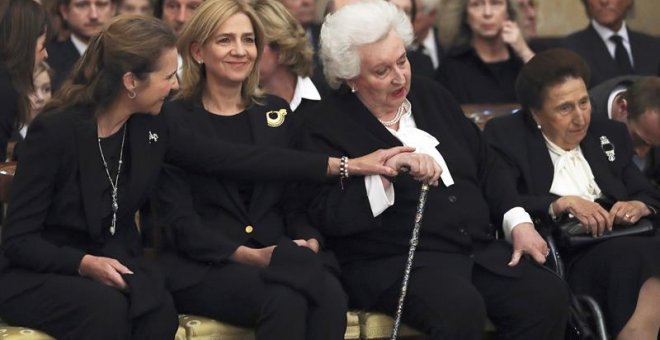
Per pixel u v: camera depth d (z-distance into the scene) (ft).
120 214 63.41
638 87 78.18
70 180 62.64
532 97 73.72
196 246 65.05
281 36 75.36
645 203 73.31
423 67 102.01
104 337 59.98
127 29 62.23
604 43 106.63
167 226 65.92
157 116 64.49
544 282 66.64
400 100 68.23
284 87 76.95
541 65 73.56
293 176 66.39
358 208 66.23
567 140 73.67
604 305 69.97
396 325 64.39
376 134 68.18
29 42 76.07
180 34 68.90
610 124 75.77
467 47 101.24
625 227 70.79
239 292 63.21
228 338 63.93
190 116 67.87
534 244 68.03
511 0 102.37
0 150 75.41
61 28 95.35
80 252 61.82
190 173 66.85
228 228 66.80
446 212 67.56
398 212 67.21
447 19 103.55
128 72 62.03
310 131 68.80
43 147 62.08
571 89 72.69
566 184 73.26
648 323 69.05
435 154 68.54
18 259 61.93
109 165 63.21
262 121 68.74
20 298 61.72
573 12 118.42
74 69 63.98
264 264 64.85
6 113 75.20
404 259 66.69
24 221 61.98
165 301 61.72
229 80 68.18
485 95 100.01
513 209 69.62
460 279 65.26
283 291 62.28
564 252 71.46
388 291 66.03
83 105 62.95
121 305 60.59
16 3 76.54
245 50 67.97
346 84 69.36
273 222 67.77
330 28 68.08
